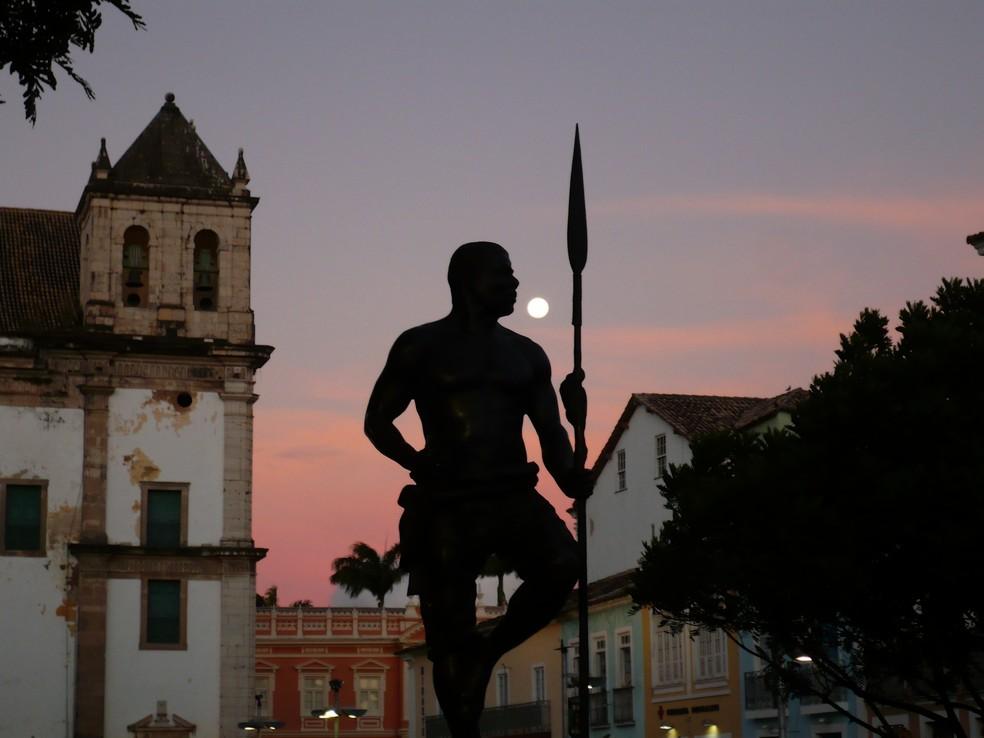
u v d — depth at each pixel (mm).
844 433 21609
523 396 6211
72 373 48625
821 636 23016
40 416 48281
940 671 21891
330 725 82125
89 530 47875
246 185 51438
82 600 47344
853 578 20750
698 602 23594
